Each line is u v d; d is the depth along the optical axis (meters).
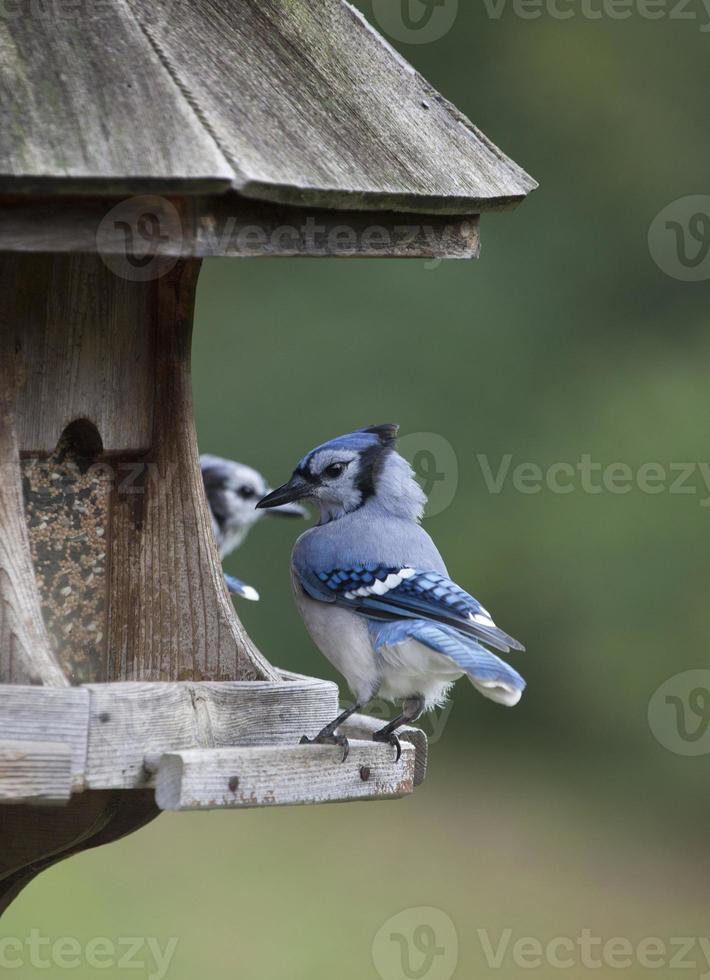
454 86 16.95
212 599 5.78
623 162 16.84
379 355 16.28
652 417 16.27
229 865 13.45
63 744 4.96
